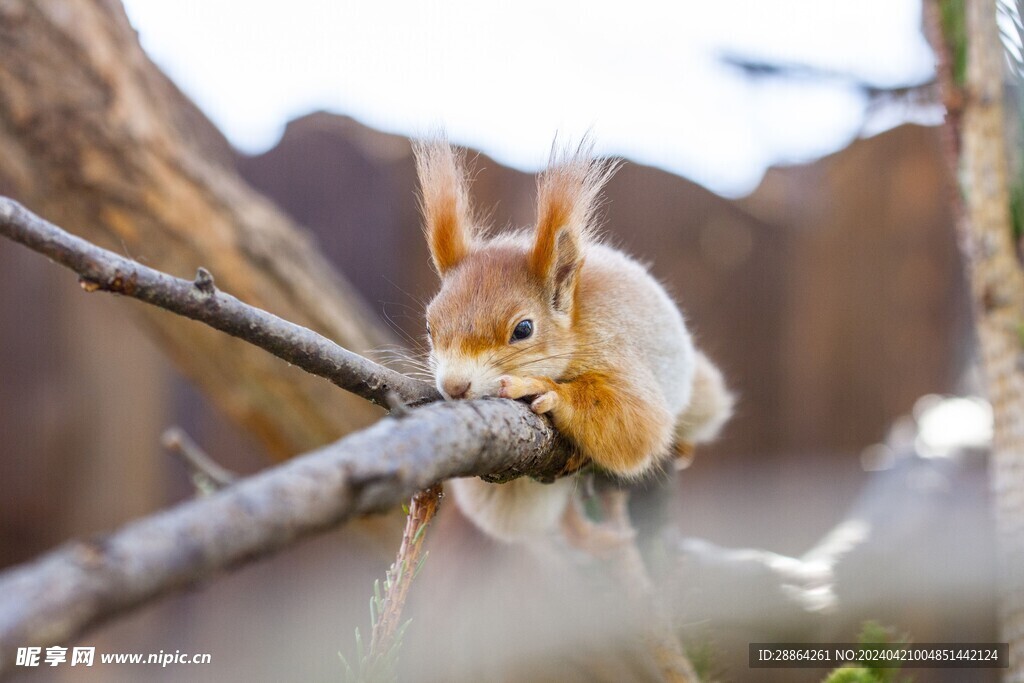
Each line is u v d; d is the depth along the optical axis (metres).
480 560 1.26
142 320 1.35
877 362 1.95
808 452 1.95
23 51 1.28
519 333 1.09
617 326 1.11
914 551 1.17
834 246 1.96
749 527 1.90
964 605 1.15
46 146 1.29
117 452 1.86
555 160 1.10
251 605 1.78
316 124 1.82
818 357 1.96
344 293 1.39
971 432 1.35
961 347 1.69
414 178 1.82
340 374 0.96
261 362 1.34
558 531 1.18
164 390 1.87
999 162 1.04
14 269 1.85
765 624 1.13
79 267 0.93
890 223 1.94
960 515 1.20
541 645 1.21
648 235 1.91
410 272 1.80
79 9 1.29
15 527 1.86
